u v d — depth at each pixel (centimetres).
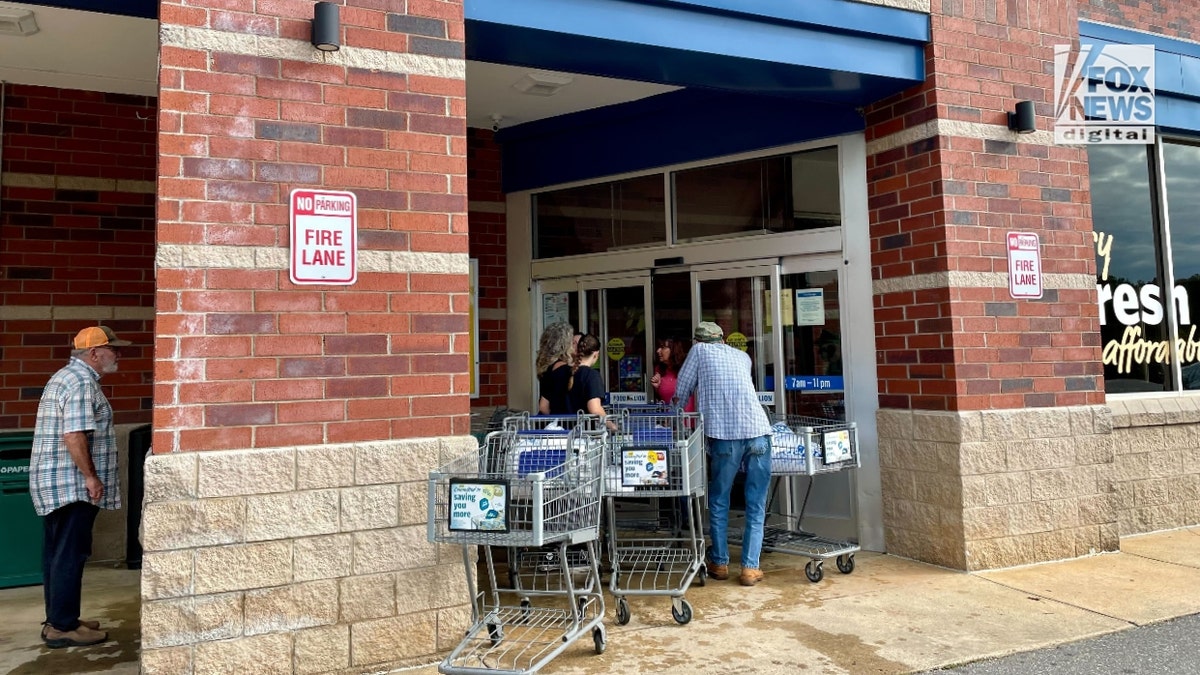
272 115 411
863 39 586
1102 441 629
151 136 691
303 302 412
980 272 596
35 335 640
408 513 423
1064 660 414
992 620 473
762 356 695
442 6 452
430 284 439
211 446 390
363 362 422
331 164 422
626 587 526
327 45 416
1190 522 716
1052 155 639
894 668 403
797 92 621
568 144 797
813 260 675
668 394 713
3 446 590
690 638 445
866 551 636
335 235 420
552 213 827
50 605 459
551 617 475
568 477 420
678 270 745
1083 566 588
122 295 671
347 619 408
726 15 542
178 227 391
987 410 587
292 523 399
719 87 609
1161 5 748
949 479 580
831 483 662
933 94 597
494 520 381
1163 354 744
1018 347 606
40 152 654
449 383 441
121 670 423
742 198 714
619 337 781
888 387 629
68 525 463
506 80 689
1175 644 436
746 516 552
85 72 632
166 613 377
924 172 603
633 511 738
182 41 397
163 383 384
